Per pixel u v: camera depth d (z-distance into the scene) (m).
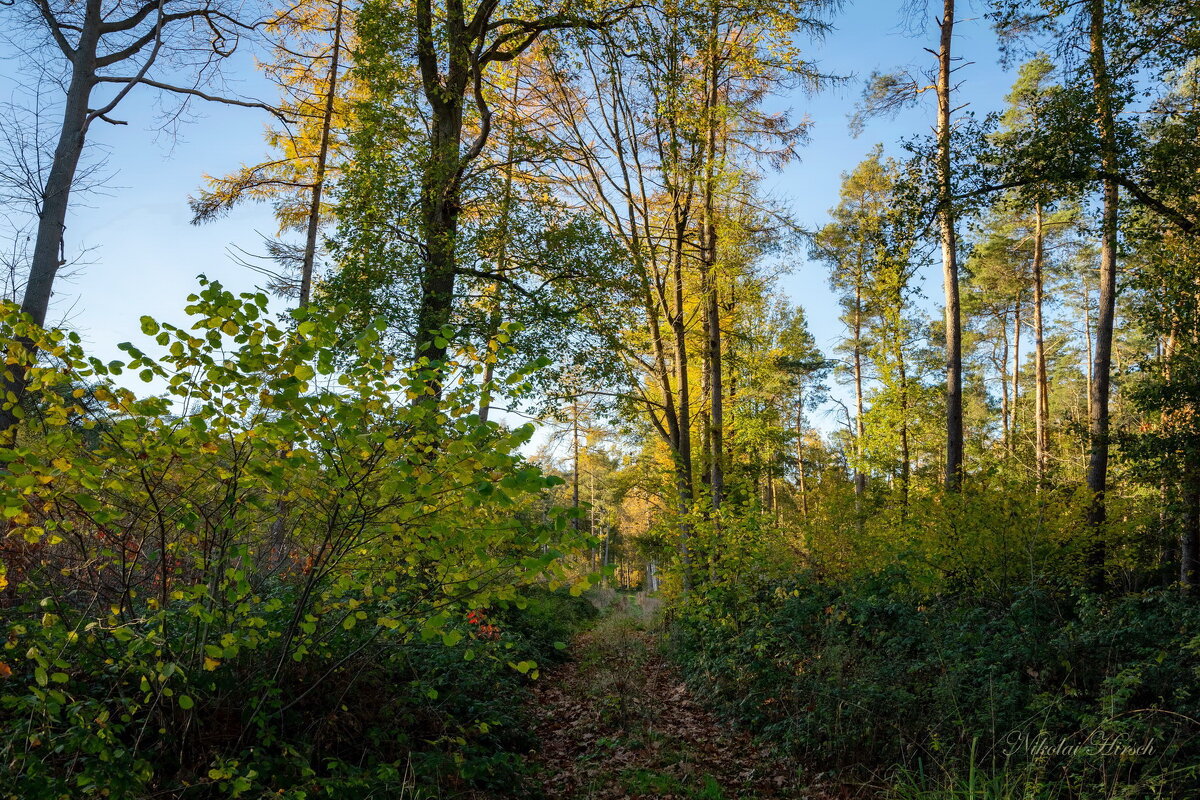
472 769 4.40
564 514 3.47
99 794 2.97
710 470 14.97
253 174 11.91
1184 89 10.57
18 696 3.40
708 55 13.66
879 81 14.00
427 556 3.93
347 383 3.61
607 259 10.80
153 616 3.53
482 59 11.73
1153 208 8.80
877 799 4.91
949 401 13.34
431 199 10.23
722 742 6.63
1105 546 9.44
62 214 7.62
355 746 4.38
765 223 14.68
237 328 3.33
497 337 4.04
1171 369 9.88
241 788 3.15
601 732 6.84
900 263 9.88
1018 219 21.41
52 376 3.28
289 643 3.99
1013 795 4.21
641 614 16.91
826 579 9.31
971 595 7.78
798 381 25.91
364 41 10.34
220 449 3.46
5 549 3.93
